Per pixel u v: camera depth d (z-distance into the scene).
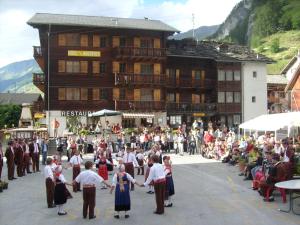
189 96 63.78
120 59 57.84
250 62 65.00
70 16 59.81
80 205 17.08
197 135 41.47
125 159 21.11
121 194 14.48
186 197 18.70
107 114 42.03
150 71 59.38
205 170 28.64
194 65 63.53
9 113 77.50
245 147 30.23
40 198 18.70
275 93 81.44
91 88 56.75
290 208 15.55
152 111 58.41
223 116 63.94
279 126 29.92
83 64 56.62
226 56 64.56
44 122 57.25
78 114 55.84
